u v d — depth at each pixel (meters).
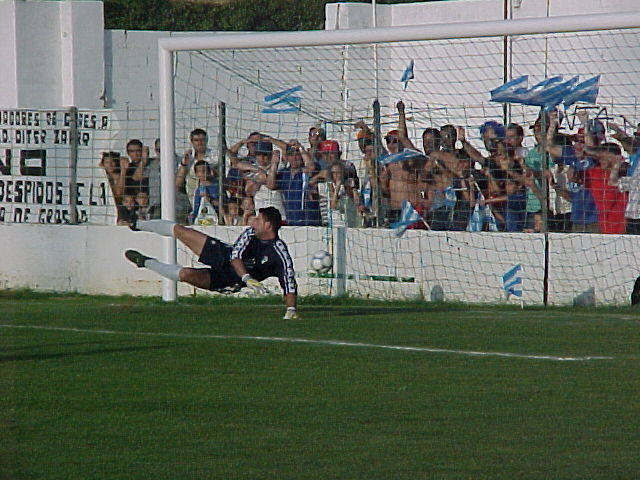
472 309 36.97
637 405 20.81
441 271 40.19
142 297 43.03
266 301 39.66
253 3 97.19
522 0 58.59
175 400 21.27
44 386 22.58
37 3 57.59
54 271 44.97
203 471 16.45
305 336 29.58
